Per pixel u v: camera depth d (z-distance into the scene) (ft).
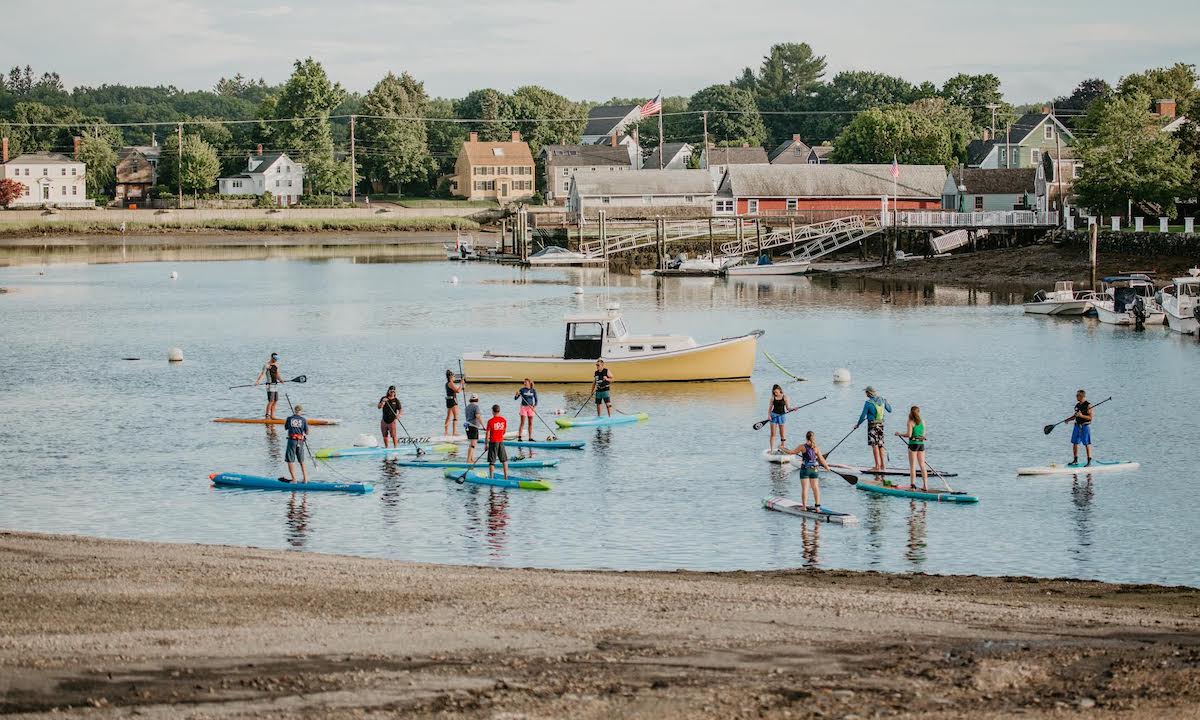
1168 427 134.92
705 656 59.88
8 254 465.88
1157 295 234.79
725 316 254.68
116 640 60.85
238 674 56.03
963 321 241.35
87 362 190.39
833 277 356.79
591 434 134.31
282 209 596.70
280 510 103.14
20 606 66.69
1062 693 54.70
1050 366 180.75
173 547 85.05
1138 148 318.45
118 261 437.99
